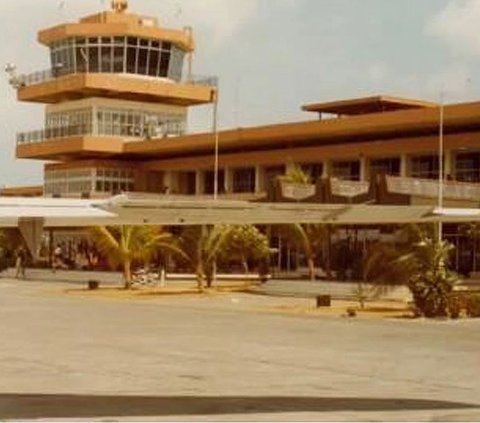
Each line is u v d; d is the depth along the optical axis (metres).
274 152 81.06
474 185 55.72
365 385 17.42
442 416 13.80
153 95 92.31
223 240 52.09
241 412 13.83
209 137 82.44
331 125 72.94
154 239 53.69
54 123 96.69
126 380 17.62
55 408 14.03
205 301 46.19
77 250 77.56
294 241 52.62
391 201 50.28
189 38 93.75
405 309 39.72
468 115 63.78
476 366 20.80
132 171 95.12
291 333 29.03
